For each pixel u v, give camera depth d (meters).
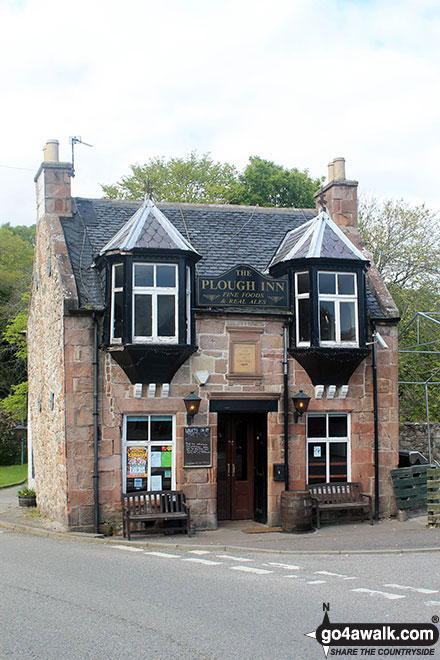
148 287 14.95
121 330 14.79
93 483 14.66
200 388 15.43
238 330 15.71
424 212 29.53
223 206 19.45
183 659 6.07
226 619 7.31
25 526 15.39
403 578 9.63
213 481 15.36
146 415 15.26
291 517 14.71
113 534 14.66
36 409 19.56
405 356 25.08
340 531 14.78
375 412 16.34
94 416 14.73
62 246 16.41
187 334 15.08
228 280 15.59
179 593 8.57
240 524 16.00
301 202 35.78
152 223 15.36
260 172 36.09
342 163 19.11
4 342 39.50
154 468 15.26
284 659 6.09
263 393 15.69
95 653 6.24
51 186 17.70
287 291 16.05
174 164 37.34
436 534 13.95
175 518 14.41
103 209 18.25
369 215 29.95
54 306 16.19
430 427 21.64
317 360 15.62
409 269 28.77
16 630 6.98
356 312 15.98
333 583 9.23
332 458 16.25
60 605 7.96
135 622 7.21
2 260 47.06
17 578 9.60
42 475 17.91
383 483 16.34
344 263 15.88
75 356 14.80
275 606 7.86
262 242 18.20
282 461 15.77
